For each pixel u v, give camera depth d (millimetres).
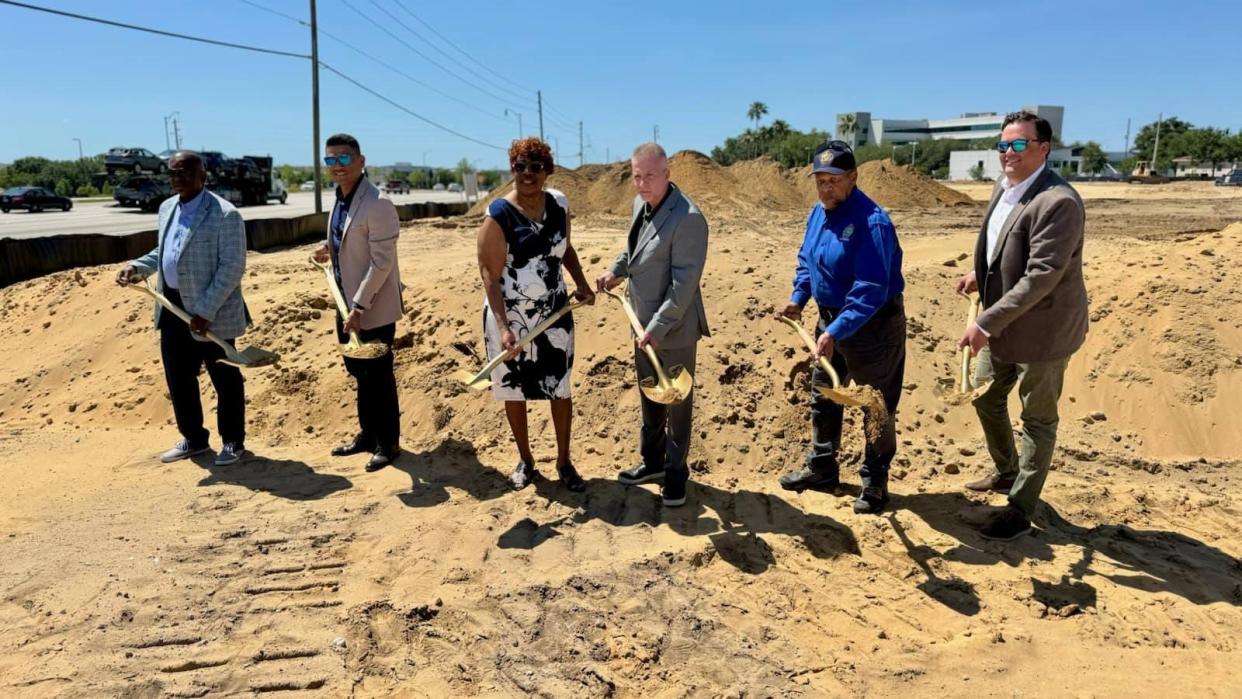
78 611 3279
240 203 36844
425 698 2811
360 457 5074
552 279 4109
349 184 4406
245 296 8070
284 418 5734
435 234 18344
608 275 4250
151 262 4988
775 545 3846
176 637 3109
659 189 3740
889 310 3836
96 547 3838
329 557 3752
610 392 5422
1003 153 3566
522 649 3080
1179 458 5188
